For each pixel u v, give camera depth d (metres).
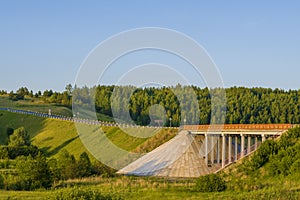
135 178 46.81
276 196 34.56
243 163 53.41
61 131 104.25
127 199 33.84
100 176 47.91
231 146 65.69
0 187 40.59
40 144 98.31
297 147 48.94
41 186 41.50
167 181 45.69
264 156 51.50
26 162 42.94
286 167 46.62
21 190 40.34
